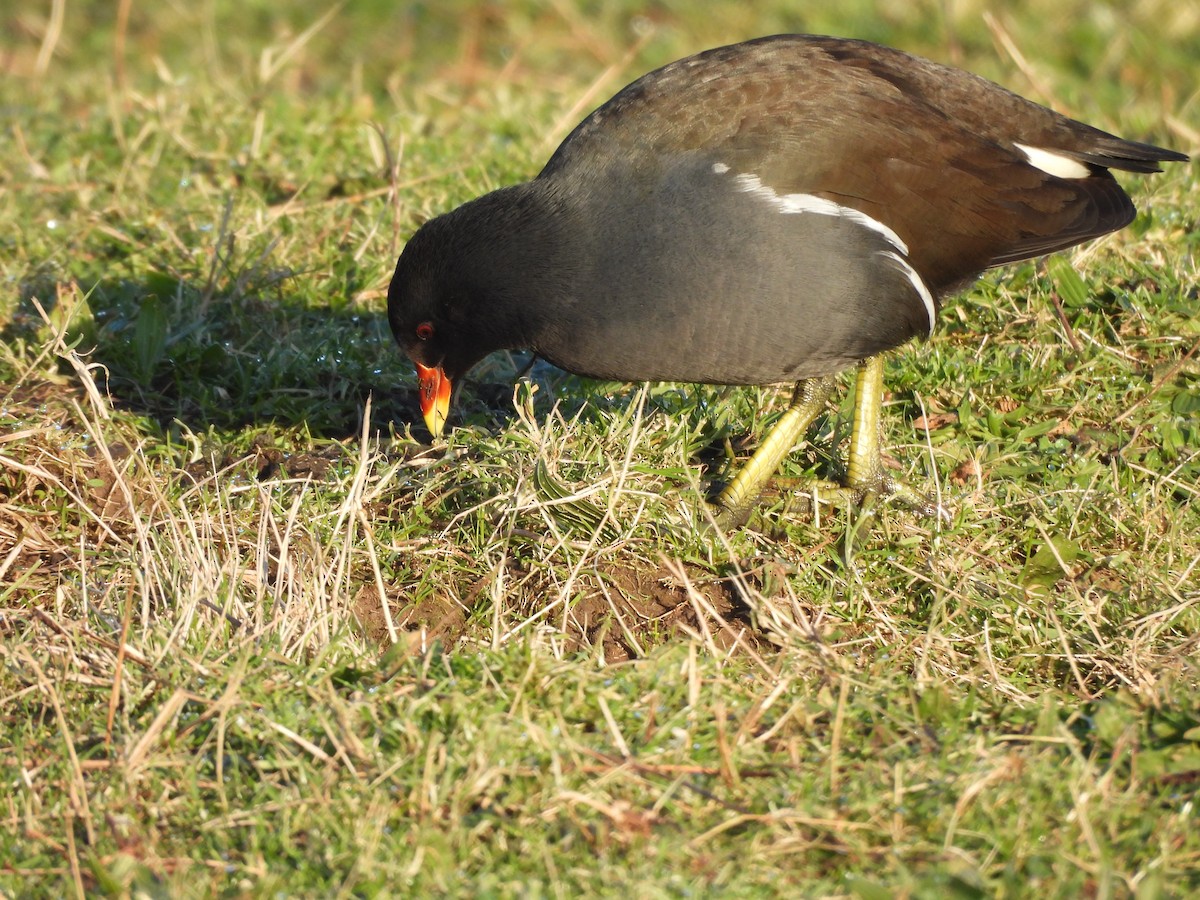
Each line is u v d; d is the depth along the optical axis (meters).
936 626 7.36
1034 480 8.55
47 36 15.84
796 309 7.54
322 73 16.69
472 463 8.05
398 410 9.49
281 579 7.12
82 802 5.80
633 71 16.81
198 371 9.62
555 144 12.67
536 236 7.68
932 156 7.81
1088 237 8.09
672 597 7.62
